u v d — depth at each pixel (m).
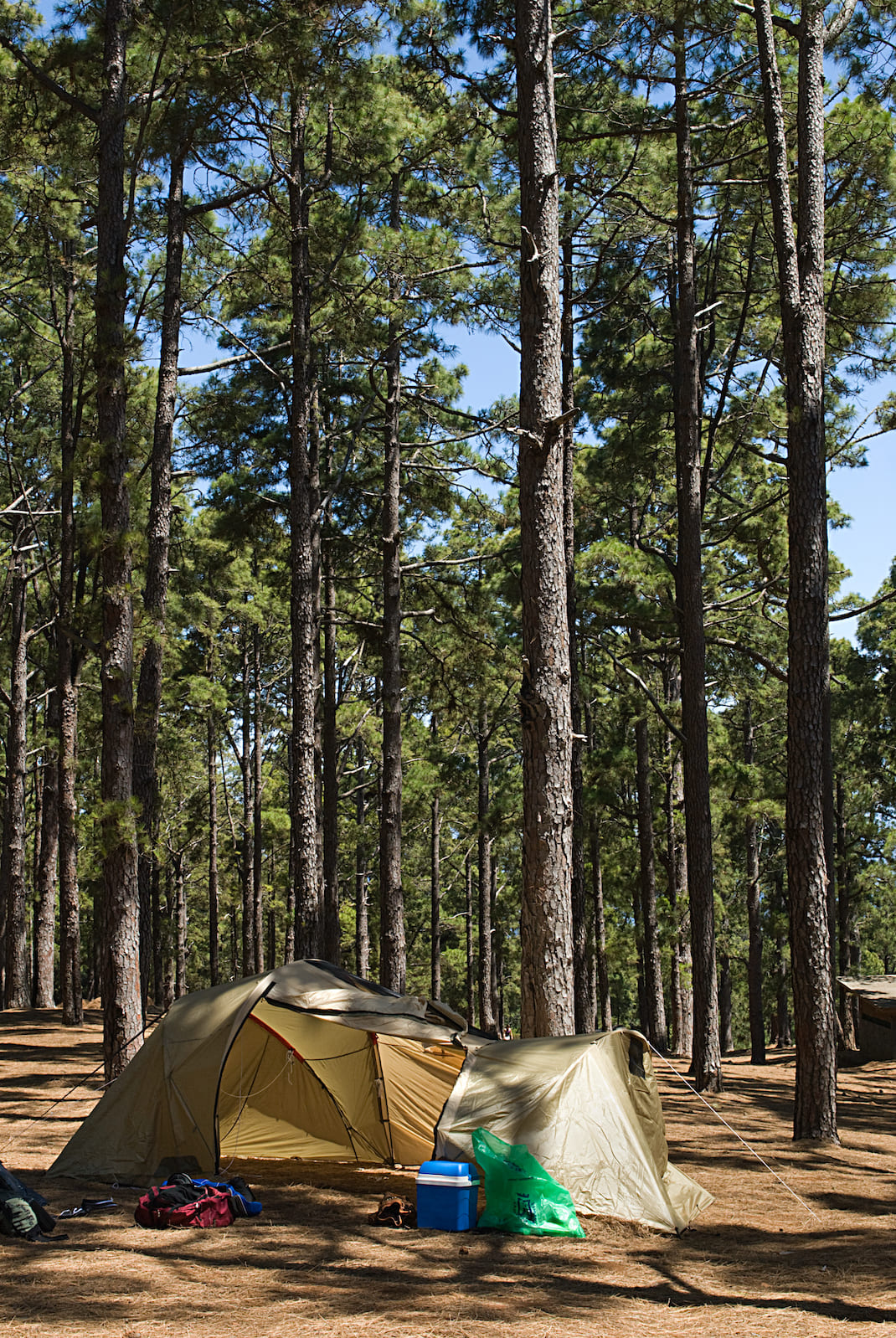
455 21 12.76
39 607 27.11
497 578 21.08
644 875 23.50
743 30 14.77
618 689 23.48
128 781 11.35
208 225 18.12
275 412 20.59
